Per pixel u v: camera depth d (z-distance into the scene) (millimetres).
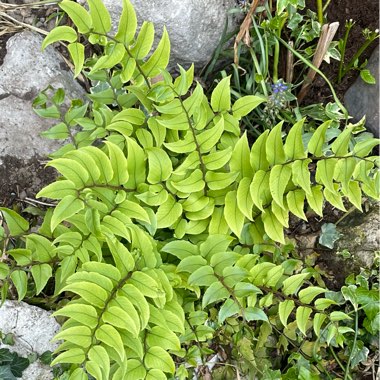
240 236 775
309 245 908
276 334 876
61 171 685
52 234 785
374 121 903
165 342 719
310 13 889
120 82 800
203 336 785
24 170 912
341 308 880
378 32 899
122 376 677
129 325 658
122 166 731
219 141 816
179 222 777
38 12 948
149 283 698
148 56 896
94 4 693
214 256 739
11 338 804
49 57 905
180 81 729
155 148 747
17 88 889
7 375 800
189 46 875
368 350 851
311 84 945
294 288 760
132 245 729
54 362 655
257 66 855
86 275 676
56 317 830
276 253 801
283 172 732
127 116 775
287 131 924
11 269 742
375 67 905
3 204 914
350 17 935
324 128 714
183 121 743
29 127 896
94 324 667
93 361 655
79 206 688
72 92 908
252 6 817
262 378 817
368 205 893
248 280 759
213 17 862
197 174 754
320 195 760
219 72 941
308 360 839
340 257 889
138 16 838
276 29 866
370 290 837
